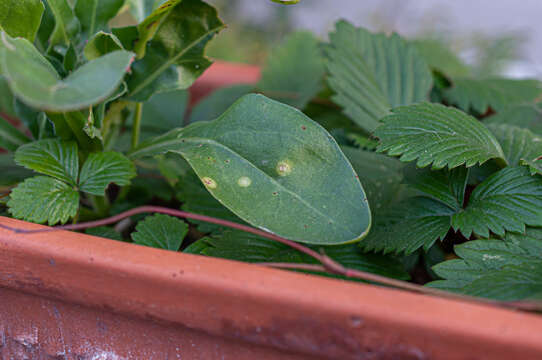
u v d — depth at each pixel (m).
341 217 0.33
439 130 0.35
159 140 0.37
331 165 0.34
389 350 0.30
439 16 1.10
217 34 0.37
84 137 0.37
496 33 0.91
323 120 0.46
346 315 0.30
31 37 0.36
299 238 0.33
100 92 0.31
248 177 0.34
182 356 0.33
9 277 0.33
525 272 0.33
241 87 0.53
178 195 0.39
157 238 0.36
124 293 0.32
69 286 0.33
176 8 0.37
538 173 0.34
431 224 0.35
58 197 0.35
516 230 0.34
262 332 0.31
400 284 0.32
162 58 0.38
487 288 0.32
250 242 0.36
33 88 0.31
